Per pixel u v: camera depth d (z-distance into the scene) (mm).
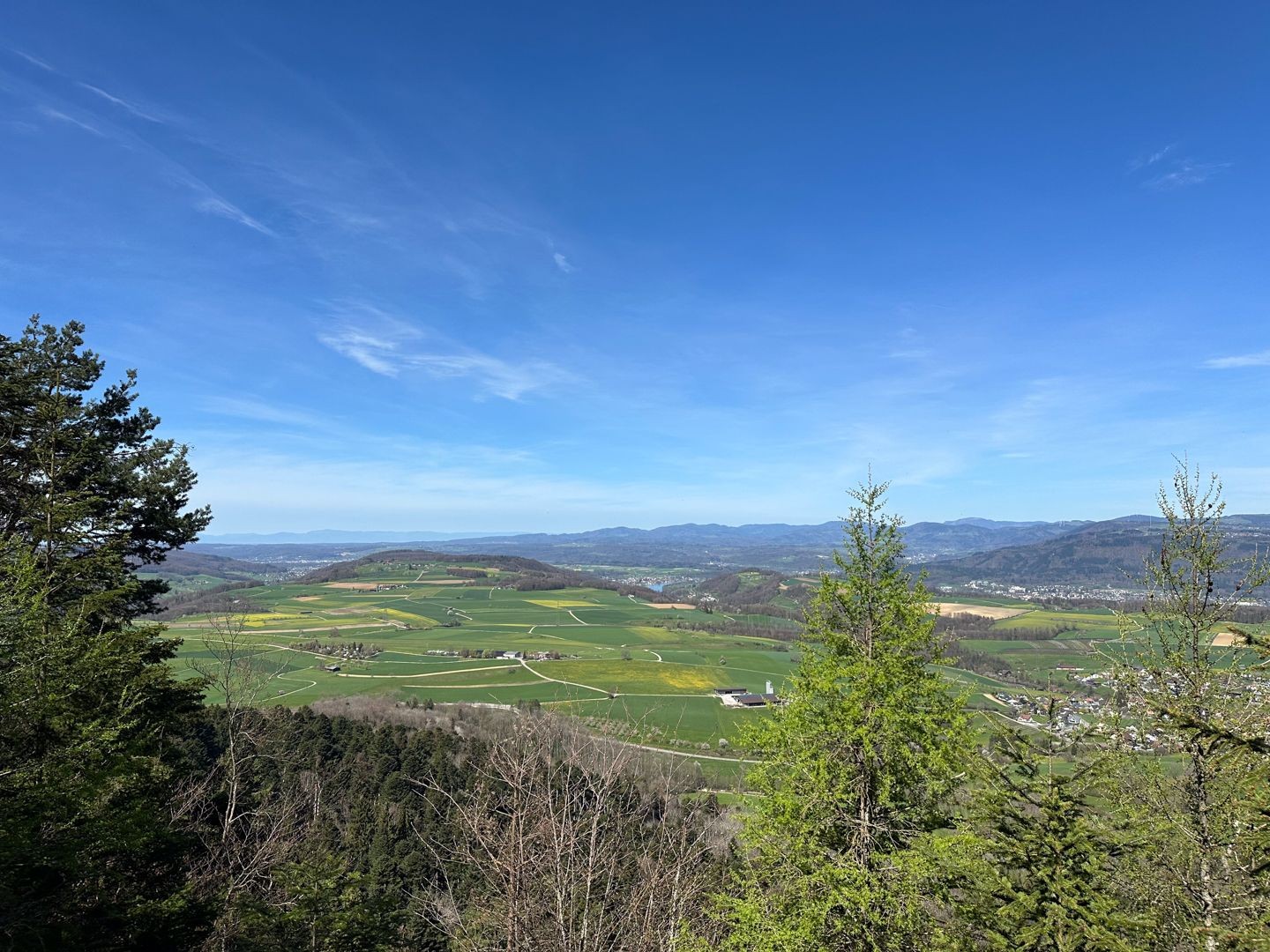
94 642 13219
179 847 13922
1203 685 11594
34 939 9820
